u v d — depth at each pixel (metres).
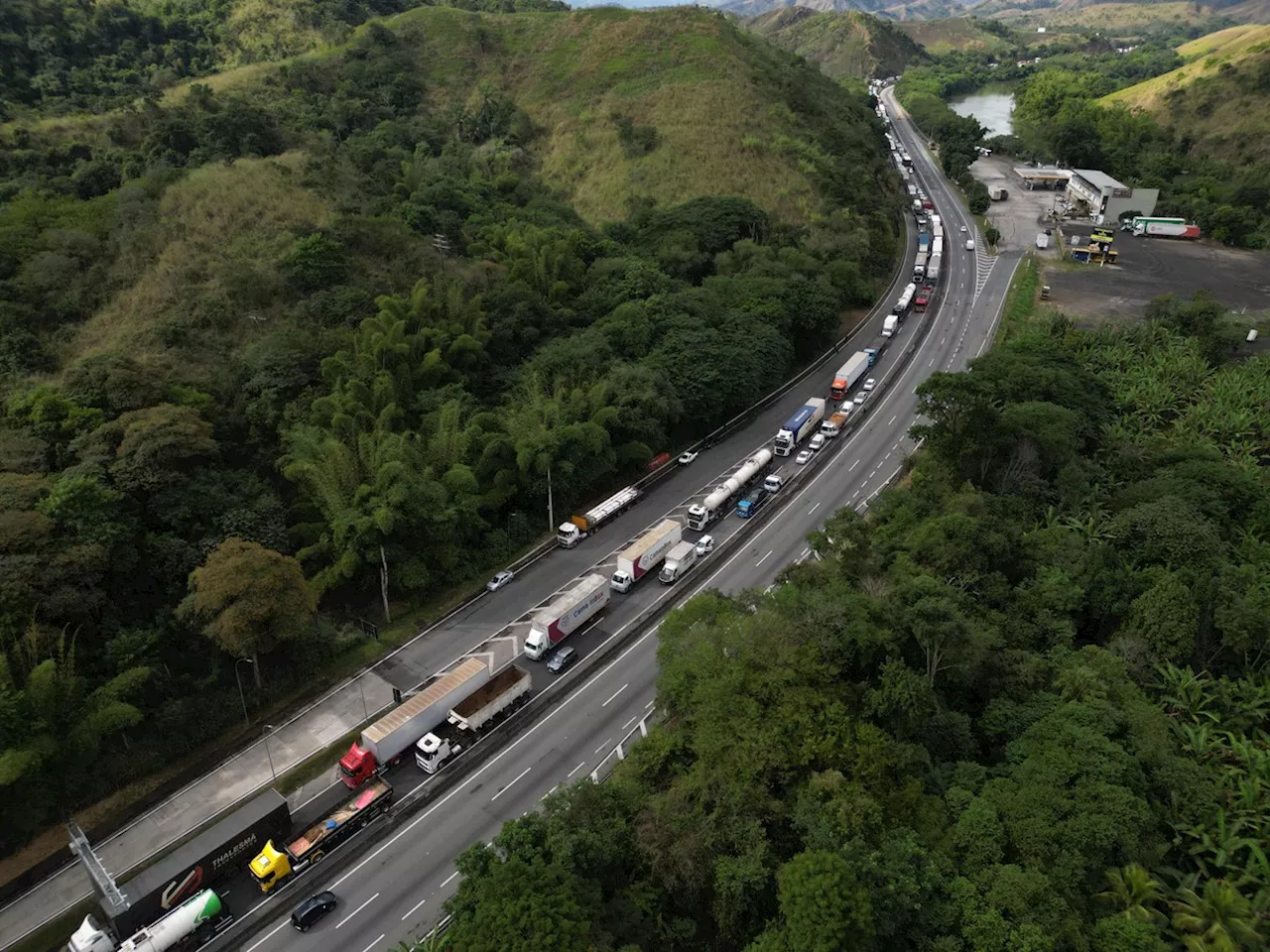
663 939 42.84
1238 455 88.38
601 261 109.44
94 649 54.38
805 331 112.12
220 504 64.25
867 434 98.62
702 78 163.75
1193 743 54.25
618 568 72.94
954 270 147.12
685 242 120.38
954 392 73.31
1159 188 173.00
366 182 115.19
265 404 73.25
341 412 71.81
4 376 73.81
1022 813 44.56
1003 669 55.38
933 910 40.03
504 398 83.69
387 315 81.38
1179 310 114.19
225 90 146.62
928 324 126.25
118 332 81.25
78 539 54.94
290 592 55.56
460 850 50.00
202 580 53.88
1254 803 49.81
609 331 95.44
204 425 65.50
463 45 178.50
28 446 62.12
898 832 42.66
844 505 85.31
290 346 77.62
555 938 34.97
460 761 56.16
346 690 61.97
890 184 175.50
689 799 46.69
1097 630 65.94
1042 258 150.62
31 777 47.09
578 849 41.00
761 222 127.25
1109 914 42.16
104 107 131.88
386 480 65.81
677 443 96.19
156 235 92.38
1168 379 99.94
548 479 76.50
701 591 67.69
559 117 162.12
